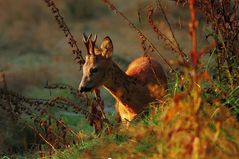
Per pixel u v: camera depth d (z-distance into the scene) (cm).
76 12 3538
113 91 1357
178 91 1166
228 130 1014
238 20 1171
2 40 2995
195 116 953
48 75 2288
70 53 2738
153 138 1079
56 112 1728
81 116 1691
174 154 987
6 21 3212
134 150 1073
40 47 2903
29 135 1540
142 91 1348
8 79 2175
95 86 1344
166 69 1670
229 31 1159
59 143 1294
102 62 1345
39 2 3388
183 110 1018
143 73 1388
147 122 1162
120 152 1091
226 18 1159
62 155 1228
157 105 1252
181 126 995
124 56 2503
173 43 1291
